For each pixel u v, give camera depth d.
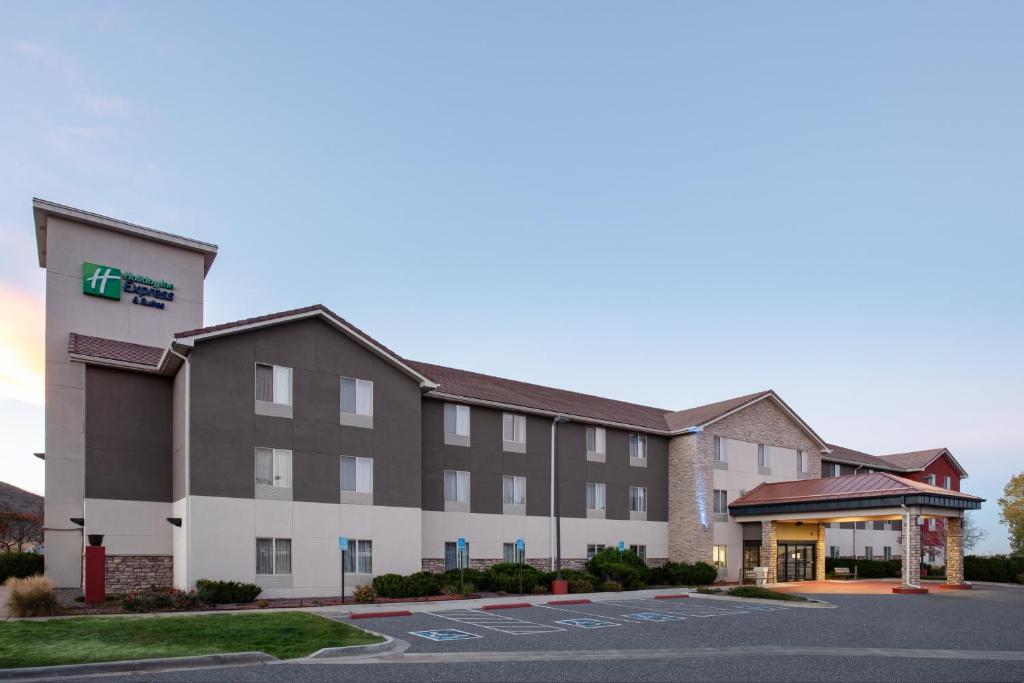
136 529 26.44
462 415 33.56
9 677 12.08
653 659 14.57
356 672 12.80
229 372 25.56
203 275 35.41
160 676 12.40
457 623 19.64
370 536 28.03
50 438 29.55
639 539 39.66
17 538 48.75
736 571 41.31
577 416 37.28
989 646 17.00
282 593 25.48
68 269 31.39
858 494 35.72
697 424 40.84
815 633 18.77
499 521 33.97
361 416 28.59
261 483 25.69
